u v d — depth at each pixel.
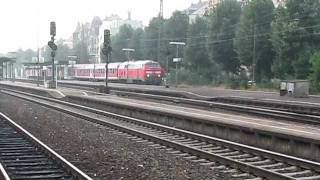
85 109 36.97
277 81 66.94
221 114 28.28
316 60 57.94
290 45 65.19
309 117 27.08
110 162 15.76
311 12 64.62
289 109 35.62
